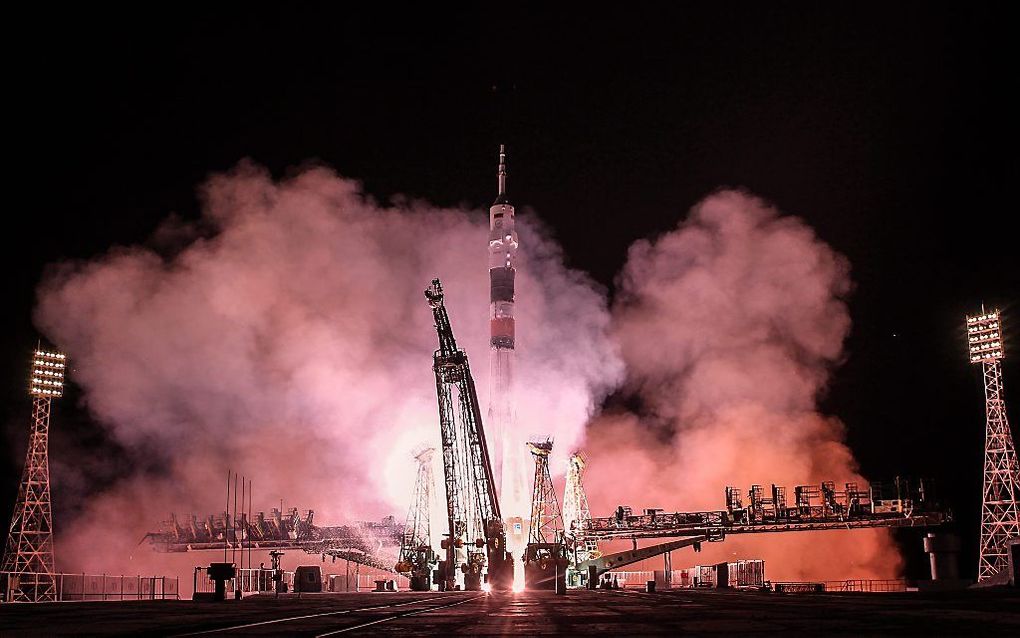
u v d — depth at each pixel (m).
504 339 124.62
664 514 104.00
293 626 22.98
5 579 69.75
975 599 40.62
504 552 99.38
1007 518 89.75
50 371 101.06
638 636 17.89
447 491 104.00
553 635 18.64
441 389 106.81
